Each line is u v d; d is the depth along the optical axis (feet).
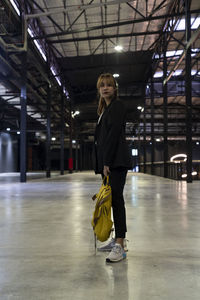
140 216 13.69
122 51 63.21
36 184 38.96
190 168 39.50
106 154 7.14
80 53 66.18
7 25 40.73
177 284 5.62
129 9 48.16
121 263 6.93
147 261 7.08
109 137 7.17
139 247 8.41
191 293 5.20
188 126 39.81
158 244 8.73
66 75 79.97
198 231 10.54
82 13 47.65
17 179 58.54
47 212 15.06
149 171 95.04
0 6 34.83
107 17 50.24
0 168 104.47
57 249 8.21
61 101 79.05
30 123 105.70
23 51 42.60
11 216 13.88
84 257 7.43
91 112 105.70
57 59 68.33
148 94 92.94
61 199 21.03
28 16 40.81
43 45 55.72
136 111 101.24
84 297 5.03
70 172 95.86
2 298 5.02
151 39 60.95
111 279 5.88
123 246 7.42
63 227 11.31
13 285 5.61
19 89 56.44
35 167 152.76
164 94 57.82
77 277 6.00
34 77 60.64
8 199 21.17
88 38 52.42
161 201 19.44
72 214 14.40
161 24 54.90
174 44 63.67
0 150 104.12
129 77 82.12
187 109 39.93
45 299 4.97
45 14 39.96
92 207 16.87
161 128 155.33
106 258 7.00
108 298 4.98
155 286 5.52
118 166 7.27
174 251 7.98
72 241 9.12
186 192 25.94
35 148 153.17
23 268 6.61
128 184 37.09
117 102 7.45
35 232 10.46
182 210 15.49
